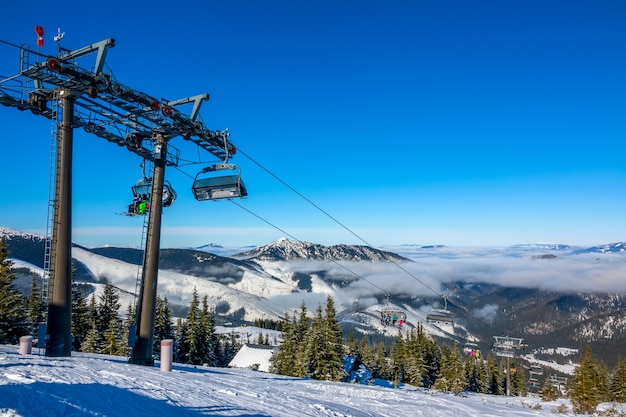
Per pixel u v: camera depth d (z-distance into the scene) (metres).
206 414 8.99
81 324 59.41
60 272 15.73
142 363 18.22
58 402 7.20
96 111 18.23
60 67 15.37
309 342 53.78
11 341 41.12
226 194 21.73
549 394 55.66
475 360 89.62
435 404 19.41
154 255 19.00
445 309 41.88
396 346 83.62
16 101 16.72
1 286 41.84
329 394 17.47
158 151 19.69
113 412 7.43
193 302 63.22
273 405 11.68
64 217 15.98
